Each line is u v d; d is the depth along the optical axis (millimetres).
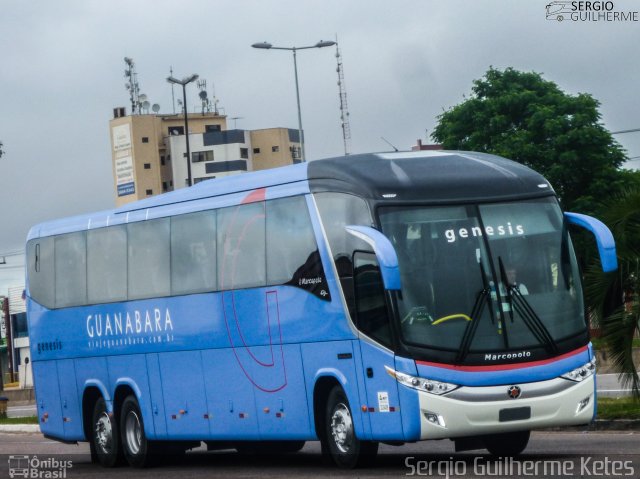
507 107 72125
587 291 25906
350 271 19922
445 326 19047
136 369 26000
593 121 70188
